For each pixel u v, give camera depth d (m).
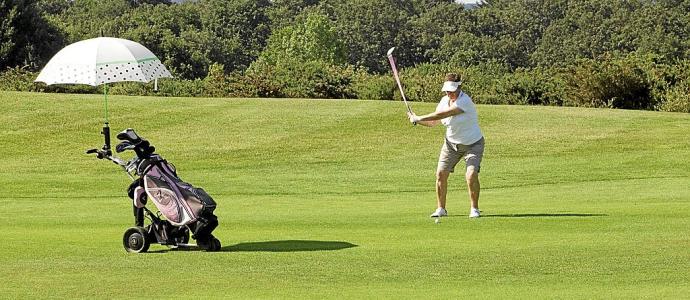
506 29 180.00
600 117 40.06
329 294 10.95
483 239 14.95
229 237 15.64
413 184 27.67
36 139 35.25
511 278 11.89
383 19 178.50
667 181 26.31
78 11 155.62
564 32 169.62
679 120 39.47
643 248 13.79
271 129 37.22
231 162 32.09
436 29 179.12
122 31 118.19
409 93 52.19
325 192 25.77
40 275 12.23
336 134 36.50
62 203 22.28
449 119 17.81
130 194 14.31
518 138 35.97
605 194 23.06
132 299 10.73
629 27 157.25
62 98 42.38
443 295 10.84
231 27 158.88
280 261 13.20
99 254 13.92
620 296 10.70
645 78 50.97
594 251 13.62
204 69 110.00
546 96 52.75
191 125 37.72
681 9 152.62
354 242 14.84
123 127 37.28
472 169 17.80
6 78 53.62
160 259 13.46
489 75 55.59
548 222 16.83
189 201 13.97
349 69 54.62
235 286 11.48
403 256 13.45
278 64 54.19
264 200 23.08
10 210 20.59
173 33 131.12
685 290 11.00
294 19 172.62
